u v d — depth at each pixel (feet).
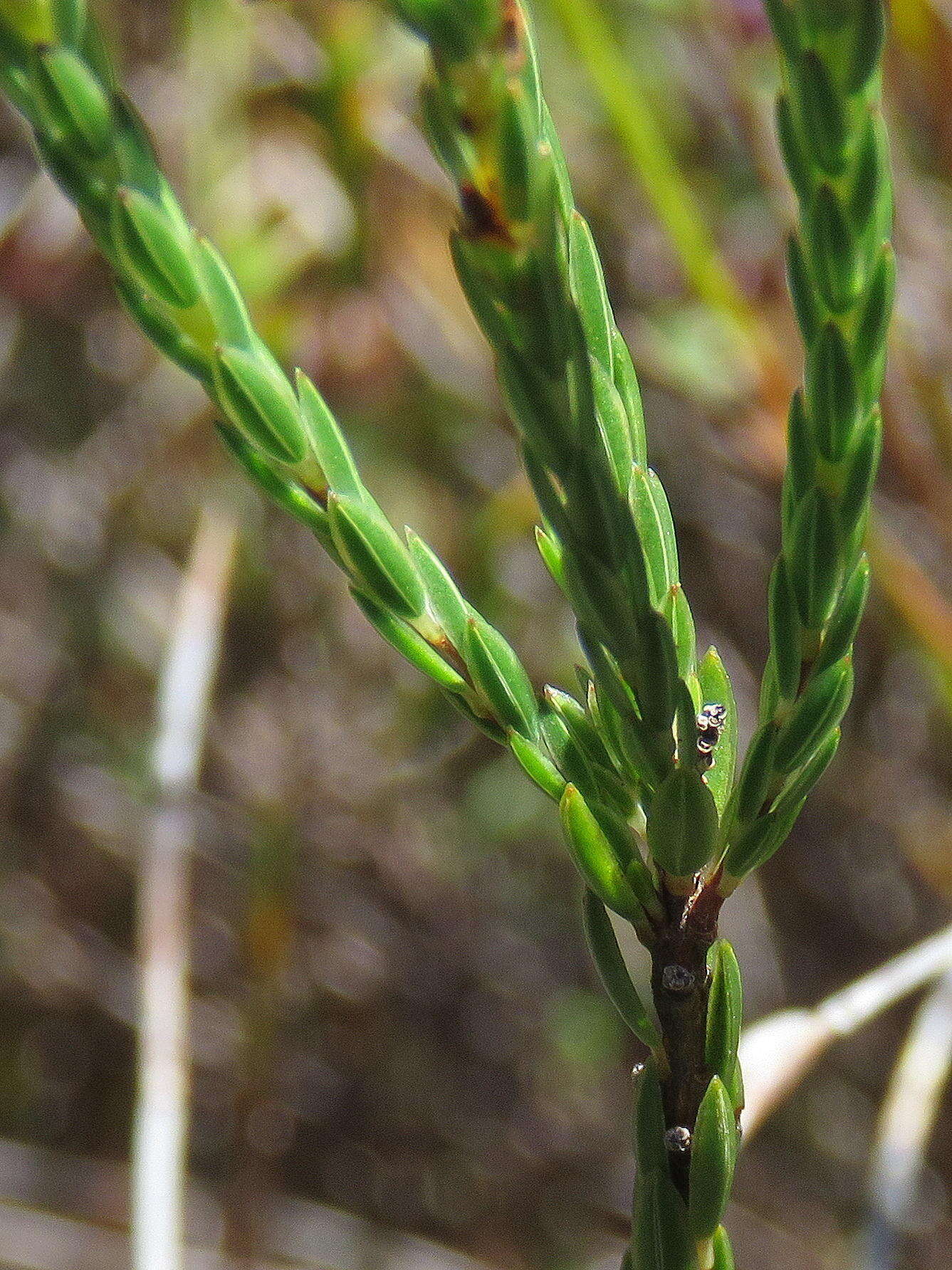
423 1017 1.90
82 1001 1.88
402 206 1.35
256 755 1.73
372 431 1.47
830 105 0.42
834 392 0.43
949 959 0.77
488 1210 1.88
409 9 0.40
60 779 1.85
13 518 1.85
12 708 1.85
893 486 1.35
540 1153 1.89
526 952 1.94
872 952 1.80
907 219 1.25
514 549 1.63
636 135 1.07
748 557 1.74
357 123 1.29
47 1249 1.63
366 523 0.45
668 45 1.36
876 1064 1.77
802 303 0.43
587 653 0.43
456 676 0.46
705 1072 0.44
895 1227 0.85
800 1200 1.79
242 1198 1.50
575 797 0.44
